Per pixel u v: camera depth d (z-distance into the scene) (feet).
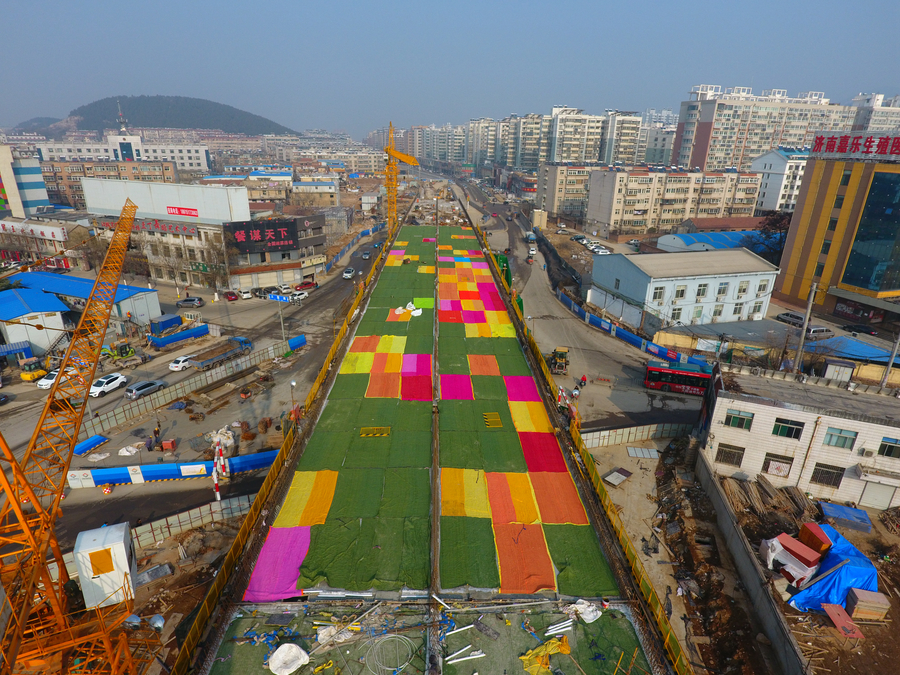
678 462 152.76
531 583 86.69
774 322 260.62
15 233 354.33
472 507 104.37
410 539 95.76
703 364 208.33
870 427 128.26
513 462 119.34
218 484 133.18
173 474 141.08
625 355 230.07
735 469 142.92
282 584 85.61
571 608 81.97
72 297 245.86
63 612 81.35
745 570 108.17
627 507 134.82
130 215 168.66
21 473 78.07
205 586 107.76
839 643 94.07
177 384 185.06
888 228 251.60
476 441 127.13
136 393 180.24
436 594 83.97
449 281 249.55
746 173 505.66
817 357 207.62
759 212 515.91
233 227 292.61
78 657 76.38
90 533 84.07
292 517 100.73
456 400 146.10
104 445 156.87
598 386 200.23
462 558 91.40
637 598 83.56
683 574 113.50
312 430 130.62
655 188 474.90
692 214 496.64
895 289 258.57
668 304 249.96
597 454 156.66
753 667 89.76
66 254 321.11
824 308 289.33
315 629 77.71
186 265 314.55
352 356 171.94
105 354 211.20
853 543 120.67
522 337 188.14
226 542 120.16
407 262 276.41
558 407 143.33
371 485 110.22
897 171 244.42
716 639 98.32
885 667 89.86
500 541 95.66
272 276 311.27
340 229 453.58
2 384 192.24
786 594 103.65
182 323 254.27
